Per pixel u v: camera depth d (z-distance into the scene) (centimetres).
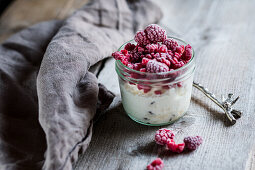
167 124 43
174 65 40
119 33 55
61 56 44
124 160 39
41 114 39
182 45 42
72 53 45
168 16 64
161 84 39
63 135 37
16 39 53
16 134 42
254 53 53
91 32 51
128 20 58
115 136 42
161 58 40
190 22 62
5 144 40
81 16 54
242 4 66
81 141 39
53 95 40
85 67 45
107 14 56
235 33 58
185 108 43
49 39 53
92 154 40
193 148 39
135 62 42
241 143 40
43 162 39
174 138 41
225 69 50
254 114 43
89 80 44
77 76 43
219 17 63
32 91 46
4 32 64
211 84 48
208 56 53
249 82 48
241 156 39
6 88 45
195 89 48
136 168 39
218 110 44
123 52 42
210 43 56
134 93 40
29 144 41
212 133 41
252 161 40
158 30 41
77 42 48
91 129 41
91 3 57
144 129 43
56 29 55
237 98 43
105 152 41
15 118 43
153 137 42
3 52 51
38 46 52
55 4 70
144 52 42
